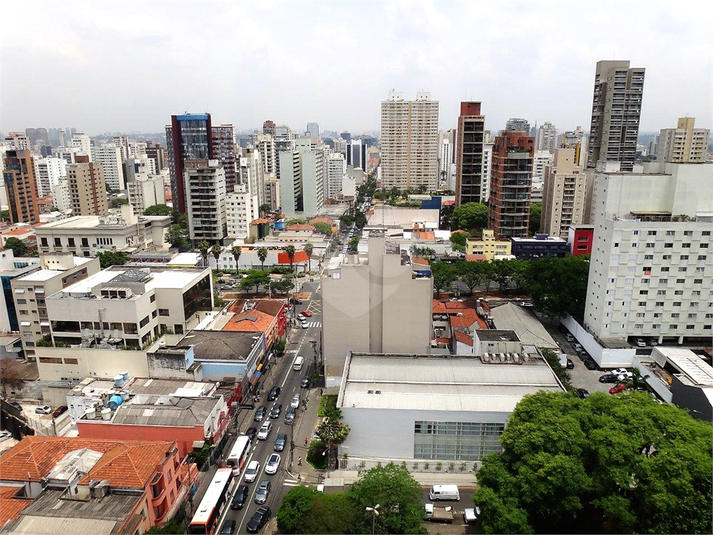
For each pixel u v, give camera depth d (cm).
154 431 8019
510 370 9488
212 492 7156
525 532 6097
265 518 7125
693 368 10012
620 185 11506
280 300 15412
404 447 8388
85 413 8388
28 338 11950
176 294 11775
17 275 12825
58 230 19612
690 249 11338
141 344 10912
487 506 6397
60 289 12531
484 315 13938
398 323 10575
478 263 16250
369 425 8325
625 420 7181
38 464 6906
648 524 6328
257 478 8019
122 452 6725
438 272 15912
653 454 7031
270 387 10881
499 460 7050
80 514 5781
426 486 7956
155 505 6412
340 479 8031
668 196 11569
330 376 10888
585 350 12456
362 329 10625
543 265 14100
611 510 6209
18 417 9812
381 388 8862
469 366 9631
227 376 10306
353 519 6331
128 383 9512
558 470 6322
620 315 11825
